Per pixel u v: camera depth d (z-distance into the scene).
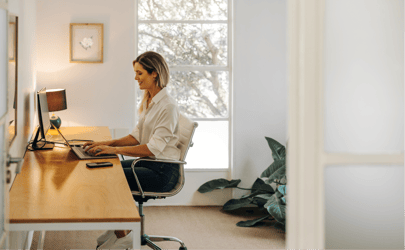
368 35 0.81
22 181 1.95
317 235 0.82
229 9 4.32
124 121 4.23
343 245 0.84
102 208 1.57
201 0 4.32
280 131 4.34
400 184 0.84
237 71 4.26
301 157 0.81
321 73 0.80
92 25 4.09
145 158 2.67
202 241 3.31
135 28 4.23
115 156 2.57
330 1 0.80
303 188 0.81
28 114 3.10
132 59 4.20
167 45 4.32
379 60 0.82
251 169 4.34
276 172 3.74
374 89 0.82
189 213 4.08
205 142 4.38
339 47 0.81
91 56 4.13
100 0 4.11
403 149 0.83
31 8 3.50
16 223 1.43
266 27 4.25
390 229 0.84
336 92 0.81
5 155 1.31
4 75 1.36
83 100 4.16
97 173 2.14
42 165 2.31
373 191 0.84
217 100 4.38
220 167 4.38
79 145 2.94
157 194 2.76
